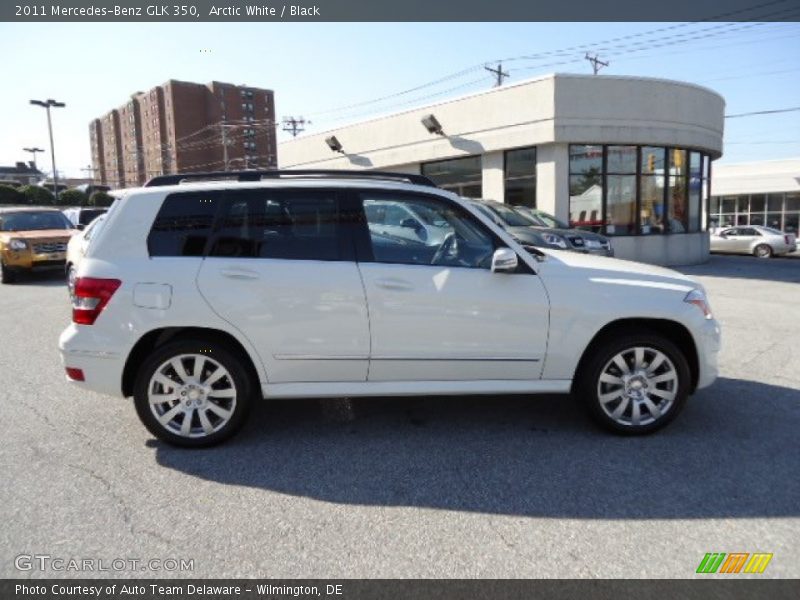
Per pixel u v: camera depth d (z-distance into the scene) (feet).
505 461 12.67
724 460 12.61
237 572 8.93
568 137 53.78
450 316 13.30
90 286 12.91
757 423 14.70
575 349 13.62
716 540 9.67
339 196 13.62
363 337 13.17
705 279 47.01
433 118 62.34
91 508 10.74
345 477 11.98
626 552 9.36
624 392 13.84
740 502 10.85
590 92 53.98
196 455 13.03
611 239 56.49
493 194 60.23
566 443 13.58
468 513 10.57
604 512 10.56
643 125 55.77
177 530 10.04
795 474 11.95
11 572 8.91
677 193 60.70
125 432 14.32
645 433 13.92
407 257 13.53
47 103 161.48
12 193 176.14
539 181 56.03
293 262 13.16
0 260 44.29
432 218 13.80
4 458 12.84
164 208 13.33
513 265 13.11
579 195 55.83
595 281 13.78
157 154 331.98
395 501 11.02
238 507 10.80
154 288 12.85
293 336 13.09
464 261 13.66
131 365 13.34
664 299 13.71
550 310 13.48
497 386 13.69
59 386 18.04
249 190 13.47
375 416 15.38
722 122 63.93
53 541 9.70
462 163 63.52
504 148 57.88
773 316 29.04
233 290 12.94
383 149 69.77
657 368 13.88
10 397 16.97
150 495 11.23
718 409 15.70
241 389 13.30
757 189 116.37
